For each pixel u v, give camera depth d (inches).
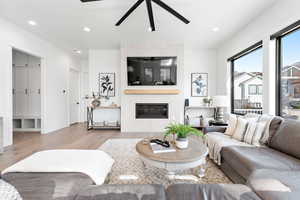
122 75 196.5
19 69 196.9
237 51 160.4
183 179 80.9
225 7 115.3
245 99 156.6
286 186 42.9
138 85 197.2
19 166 56.6
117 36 170.4
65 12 122.0
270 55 114.3
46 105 185.2
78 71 263.7
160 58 194.9
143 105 198.4
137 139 159.3
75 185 47.4
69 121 233.6
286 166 59.4
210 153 102.3
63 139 159.0
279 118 86.2
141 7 114.9
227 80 183.0
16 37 143.8
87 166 58.6
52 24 141.9
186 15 126.2
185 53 213.2
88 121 207.0
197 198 34.1
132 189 37.4
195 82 213.0
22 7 115.2
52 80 195.6
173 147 78.5
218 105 151.2
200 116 203.8
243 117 115.0
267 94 116.6
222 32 159.2
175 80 195.2
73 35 167.0
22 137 166.6
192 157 65.7
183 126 80.0
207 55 213.0
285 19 100.5
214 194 35.3
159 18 130.6
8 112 136.5
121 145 138.8
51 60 193.5
